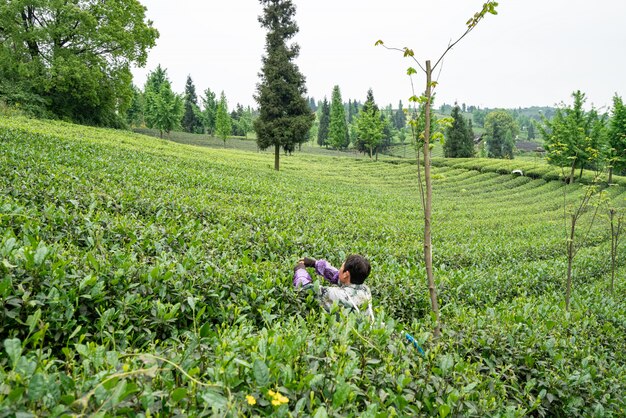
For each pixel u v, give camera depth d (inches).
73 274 132.3
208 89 3757.4
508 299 331.6
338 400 85.7
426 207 170.1
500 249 530.9
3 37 1391.5
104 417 67.7
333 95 3499.0
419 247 424.2
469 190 1563.7
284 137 1341.0
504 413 112.1
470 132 3319.4
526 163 1892.2
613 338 240.1
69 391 75.7
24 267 122.2
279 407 79.0
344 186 1227.2
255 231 327.6
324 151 3745.1
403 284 237.3
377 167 2151.8
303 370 96.4
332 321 125.9
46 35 1354.6
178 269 156.6
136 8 1572.3
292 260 218.4
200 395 79.6
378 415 84.5
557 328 211.3
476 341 162.7
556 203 1198.3
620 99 1321.4
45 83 1371.8
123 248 202.5
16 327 110.3
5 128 735.1
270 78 1341.0
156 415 74.9
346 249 347.3
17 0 1310.3
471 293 284.7
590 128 1301.7
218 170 914.7
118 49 1526.8
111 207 324.5
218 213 385.4
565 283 411.2
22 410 65.9
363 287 162.1
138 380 83.9
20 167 414.3
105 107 1659.7
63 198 302.2
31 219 214.4
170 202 371.9
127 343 115.3
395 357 118.7
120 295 136.5
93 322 127.6
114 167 581.3
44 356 94.8
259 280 173.3
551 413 151.2
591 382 151.3
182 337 133.6
